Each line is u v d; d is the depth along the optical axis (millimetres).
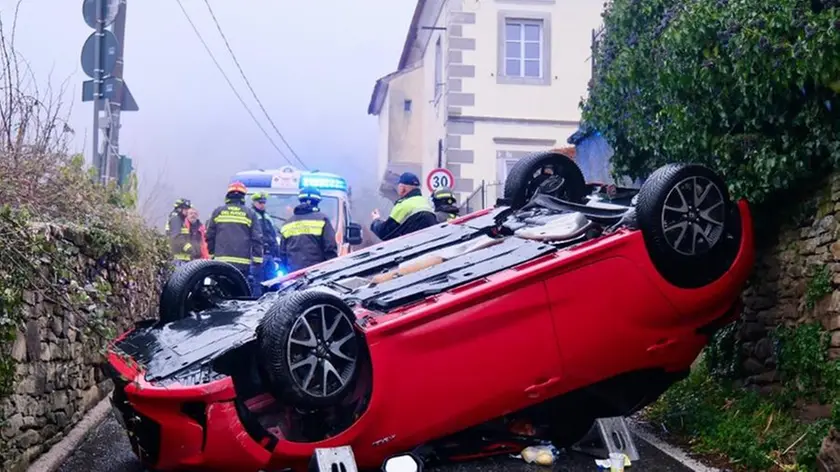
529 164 7730
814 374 6156
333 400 5266
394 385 5398
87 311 5688
